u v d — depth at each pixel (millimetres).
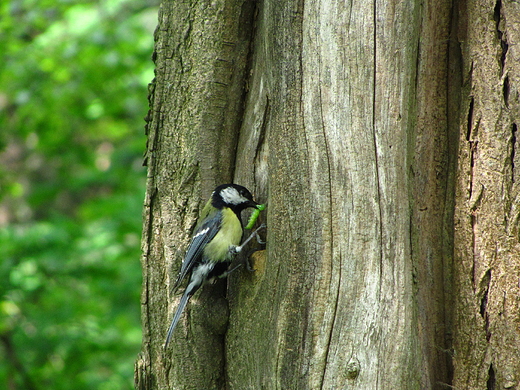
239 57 8609
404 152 6969
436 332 7441
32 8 18016
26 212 27312
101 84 19281
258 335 7645
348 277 6828
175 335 8555
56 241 16672
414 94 7207
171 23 8680
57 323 16812
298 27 7090
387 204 6836
